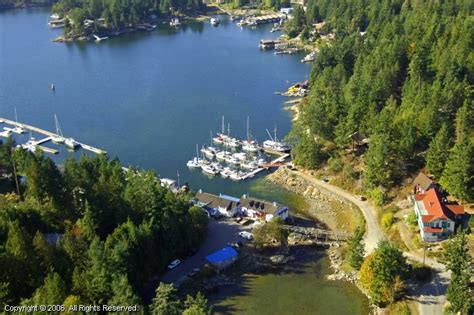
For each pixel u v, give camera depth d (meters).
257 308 135.00
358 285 142.12
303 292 140.62
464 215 155.62
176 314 117.88
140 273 136.88
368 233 161.75
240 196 192.38
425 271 139.38
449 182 163.12
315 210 181.38
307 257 154.75
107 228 146.62
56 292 107.75
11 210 136.38
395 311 129.25
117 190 153.25
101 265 118.56
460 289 120.56
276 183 199.50
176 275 144.88
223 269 148.50
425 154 181.12
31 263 118.31
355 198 182.62
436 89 193.50
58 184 148.38
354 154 199.50
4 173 174.50
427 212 152.75
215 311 134.00
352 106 199.62
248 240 160.75
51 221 143.75
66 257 123.88
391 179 178.62
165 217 146.25
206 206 175.25
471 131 183.25
